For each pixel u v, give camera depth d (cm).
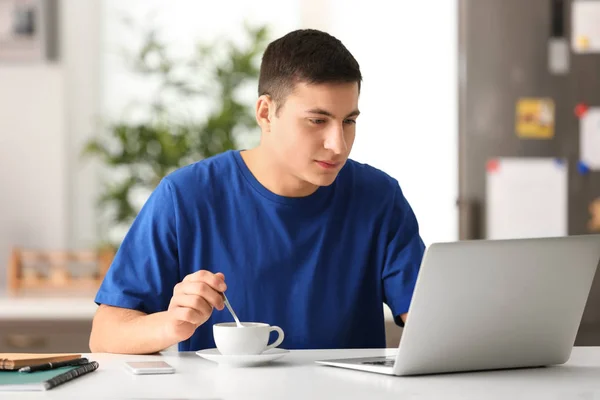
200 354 171
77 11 479
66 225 468
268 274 209
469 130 404
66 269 426
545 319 164
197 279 172
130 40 483
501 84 403
